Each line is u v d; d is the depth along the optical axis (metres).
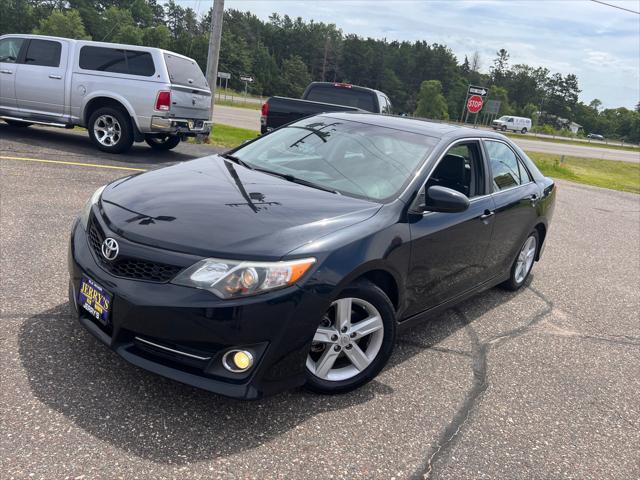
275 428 2.85
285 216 3.05
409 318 3.74
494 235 4.52
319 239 2.93
